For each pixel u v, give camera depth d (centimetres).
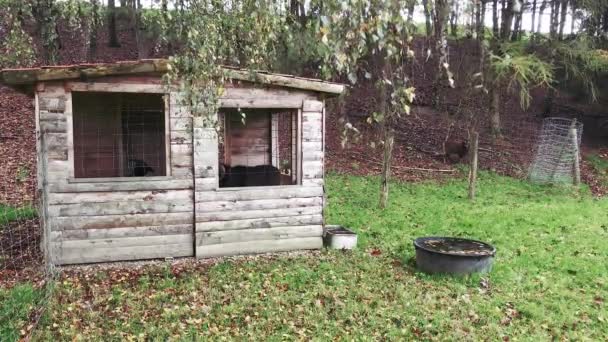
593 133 2122
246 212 790
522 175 1612
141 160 910
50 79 664
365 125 1712
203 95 516
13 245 758
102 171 894
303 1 296
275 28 538
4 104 1633
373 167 1569
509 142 1911
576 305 607
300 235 825
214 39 508
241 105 768
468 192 1280
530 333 532
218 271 686
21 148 1331
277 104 796
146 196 734
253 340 491
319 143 833
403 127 1958
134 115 899
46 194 650
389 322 542
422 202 1200
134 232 730
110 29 2275
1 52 1112
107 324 516
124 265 716
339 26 290
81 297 582
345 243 837
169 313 543
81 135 875
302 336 504
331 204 1139
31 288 584
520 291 647
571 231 964
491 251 714
